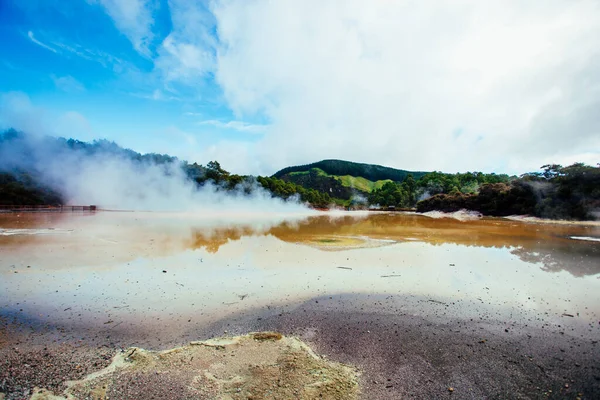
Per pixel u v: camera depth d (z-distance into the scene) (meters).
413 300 10.62
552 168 44.50
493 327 8.59
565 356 7.10
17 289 11.14
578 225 34.75
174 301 10.30
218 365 6.51
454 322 8.91
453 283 12.47
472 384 6.05
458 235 26.06
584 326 8.66
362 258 16.72
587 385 6.05
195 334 8.05
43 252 16.92
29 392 5.61
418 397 5.66
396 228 32.12
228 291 11.30
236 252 17.91
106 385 5.83
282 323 8.75
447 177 103.38
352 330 8.34
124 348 7.32
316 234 26.39
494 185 53.19
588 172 38.28
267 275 13.33
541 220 40.97
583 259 16.72
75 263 14.76
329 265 15.13
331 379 6.08
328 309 9.81
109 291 11.13
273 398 5.45
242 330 8.29
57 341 7.62
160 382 5.92
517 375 6.36
